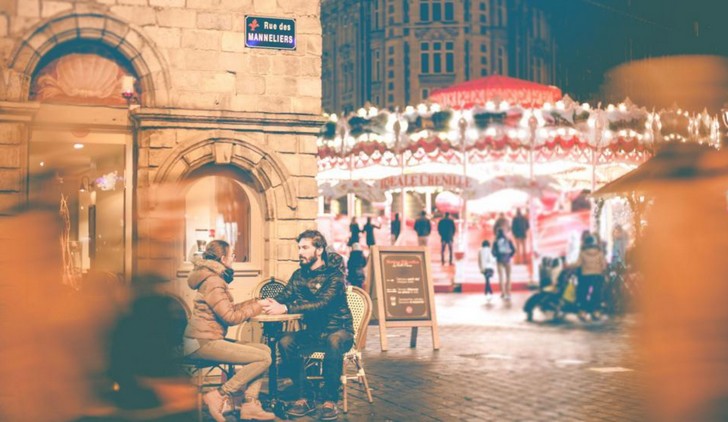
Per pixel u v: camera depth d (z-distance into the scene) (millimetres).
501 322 17703
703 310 4297
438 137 26859
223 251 7965
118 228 10984
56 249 4574
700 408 4301
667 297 4391
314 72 11688
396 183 27484
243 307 7828
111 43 10898
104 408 4594
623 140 26312
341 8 68500
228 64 11336
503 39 64938
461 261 28531
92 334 4562
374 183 29672
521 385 9781
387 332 15914
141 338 4621
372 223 30453
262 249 11609
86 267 10680
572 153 27000
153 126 10945
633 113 25578
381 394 9258
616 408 8312
